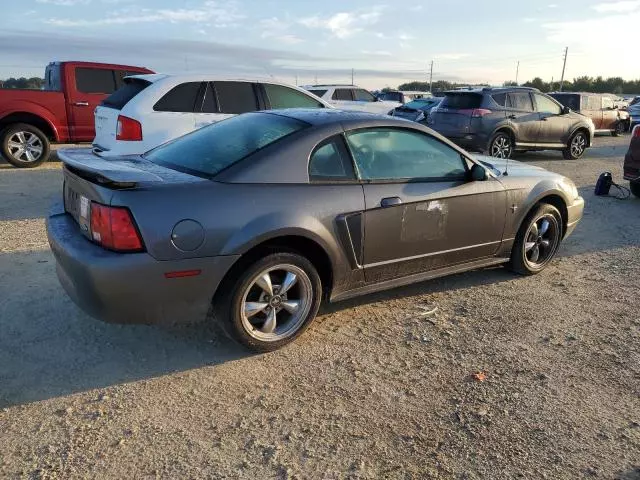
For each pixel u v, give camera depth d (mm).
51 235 3561
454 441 2854
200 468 2604
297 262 3615
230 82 8109
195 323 4066
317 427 2932
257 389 3268
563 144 13867
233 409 3064
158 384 3285
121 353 3615
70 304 4258
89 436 2797
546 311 4508
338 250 3768
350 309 4422
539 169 5516
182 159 3867
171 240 3143
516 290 4949
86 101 10820
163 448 2730
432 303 4602
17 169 10266
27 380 3256
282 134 3783
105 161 3807
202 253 3236
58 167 10656
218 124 4418
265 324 3625
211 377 3381
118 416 2967
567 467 2691
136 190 3135
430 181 4258
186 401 3125
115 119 7719
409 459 2711
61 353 3572
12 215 6809
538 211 5086
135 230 3086
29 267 4992
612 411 3158
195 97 7832
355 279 3977
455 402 3193
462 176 4477
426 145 4312
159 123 7559
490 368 3584
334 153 3826
